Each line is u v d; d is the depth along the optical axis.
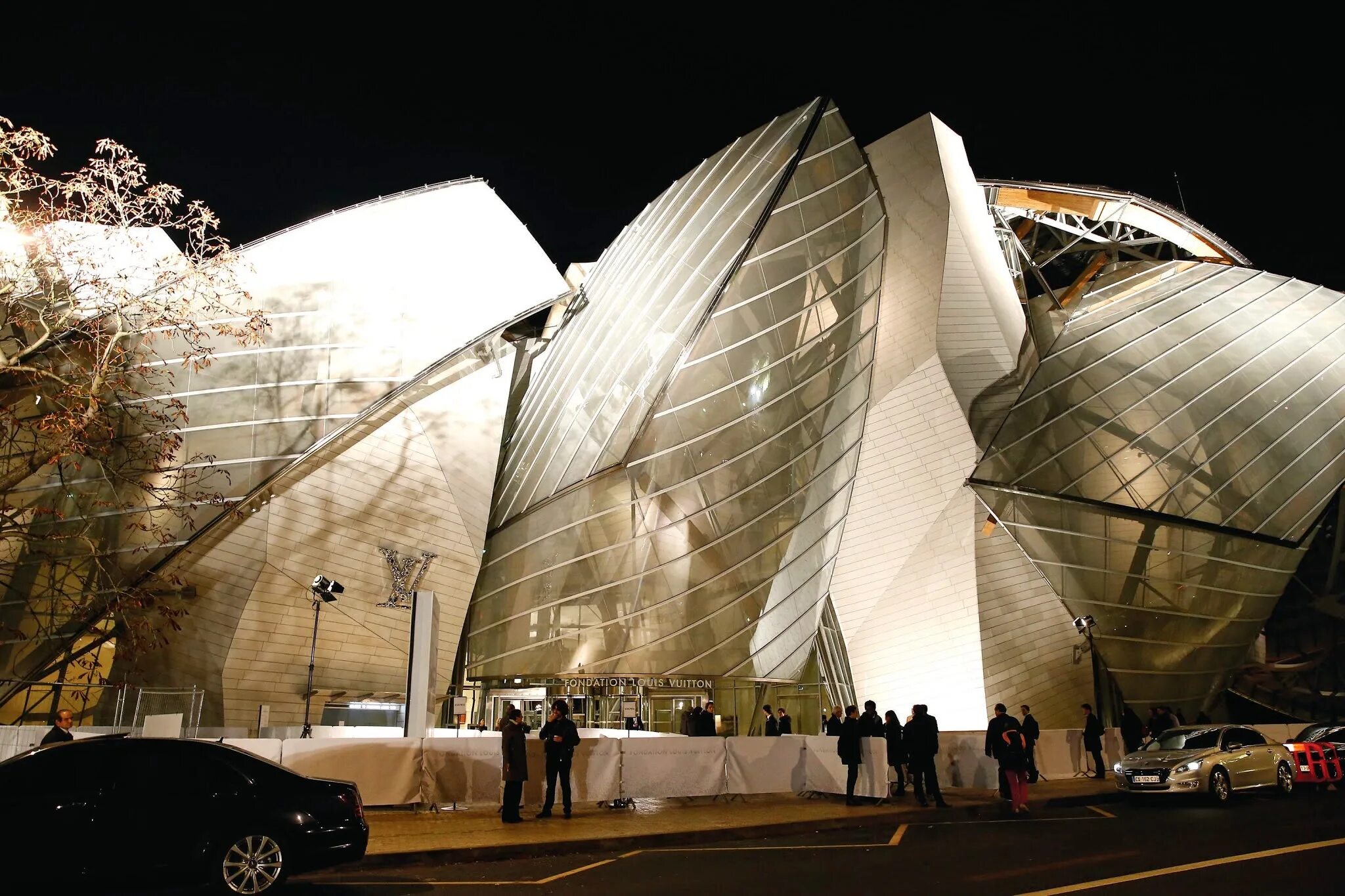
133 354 22.92
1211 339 44.06
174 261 21.98
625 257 38.78
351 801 10.64
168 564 25.53
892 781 21.62
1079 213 50.94
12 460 23.36
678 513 29.77
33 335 21.67
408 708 18.52
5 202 17.64
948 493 34.88
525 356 38.16
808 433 32.19
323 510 28.33
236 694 26.30
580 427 32.31
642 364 31.67
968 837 14.33
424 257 31.86
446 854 12.68
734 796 19.67
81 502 25.25
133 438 22.52
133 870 9.62
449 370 31.48
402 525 29.73
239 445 27.47
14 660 23.64
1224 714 37.88
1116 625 34.75
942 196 33.78
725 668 29.52
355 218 31.69
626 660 28.66
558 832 14.61
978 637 33.41
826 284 33.22
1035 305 45.41
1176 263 51.88
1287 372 43.72
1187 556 36.50
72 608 24.20
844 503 34.50
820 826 16.08
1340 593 39.09
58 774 9.88
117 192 18.42
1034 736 22.33
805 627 32.44
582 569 29.59
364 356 29.98
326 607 28.06
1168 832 14.35
